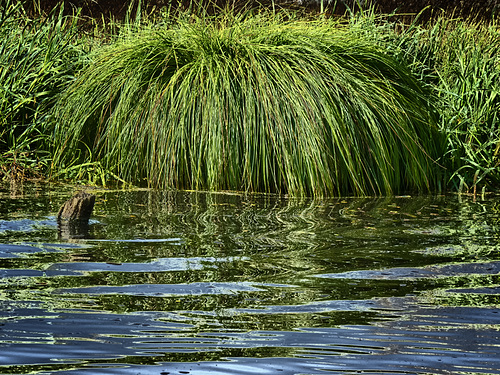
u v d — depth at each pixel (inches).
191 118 318.7
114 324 134.0
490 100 363.6
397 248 201.2
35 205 259.0
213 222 233.9
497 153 343.9
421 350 123.3
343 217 249.9
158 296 151.6
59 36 392.2
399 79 357.4
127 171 326.6
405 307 146.7
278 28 354.6
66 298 148.9
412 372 114.1
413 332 132.0
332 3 588.4
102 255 185.5
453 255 193.8
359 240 210.5
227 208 262.8
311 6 580.4
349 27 390.9
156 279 164.2
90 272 169.0
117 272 169.5
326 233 220.4
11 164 330.3
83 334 128.6
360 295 154.7
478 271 176.4
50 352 120.6
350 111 317.7
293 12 411.5
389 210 267.9
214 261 181.6
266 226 229.3
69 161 338.0
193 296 151.8
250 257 186.9
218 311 142.5
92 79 345.7
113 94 336.5
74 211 234.8
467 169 345.7
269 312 142.4
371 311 143.9
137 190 302.5
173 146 312.0
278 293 155.4
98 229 218.4
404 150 326.0
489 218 253.6
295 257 187.8
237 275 169.0
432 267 179.9
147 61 340.5
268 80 314.3
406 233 222.8
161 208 259.4
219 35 351.6
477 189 331.3
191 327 133.1
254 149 308.8
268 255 189.5
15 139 350.6
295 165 303.0
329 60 331.3
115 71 344.8
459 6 615.2
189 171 318.3
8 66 358.9
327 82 322.0
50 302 146.0
